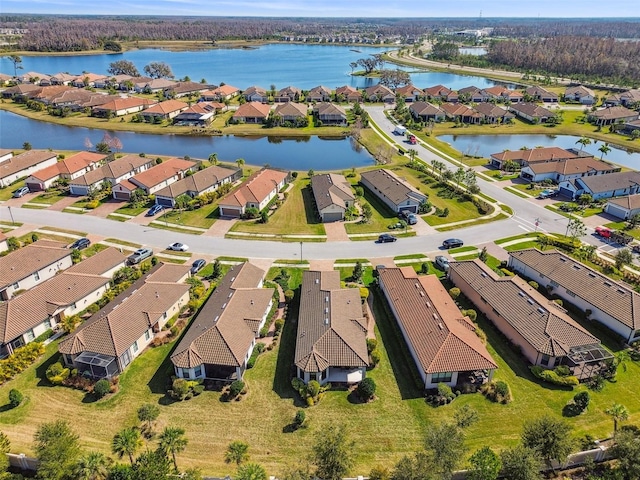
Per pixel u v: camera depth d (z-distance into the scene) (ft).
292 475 111.45
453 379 148.25
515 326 167.63
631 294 177.68
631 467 111.96
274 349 166.40
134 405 141.69
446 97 618.03
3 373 150.41
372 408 140.87
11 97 602.03
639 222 259.39
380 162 387.34
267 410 139.95
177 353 151.02
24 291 191.42
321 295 184.24
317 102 603.26
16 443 127.65
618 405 128.16
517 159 361.92
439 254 233.55
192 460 123.54
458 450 115.65
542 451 116.98
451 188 316.81
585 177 306.55
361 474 119.34
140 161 347.77
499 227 262.88
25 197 301.84
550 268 204.44
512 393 146.30
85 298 190.19
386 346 169.07
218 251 235.81
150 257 229.45
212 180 312.29
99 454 113.70
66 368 153.99
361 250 237.45
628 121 497.46
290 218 274.57
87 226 262.47
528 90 623.77
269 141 461.78
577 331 161.58
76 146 424.05
